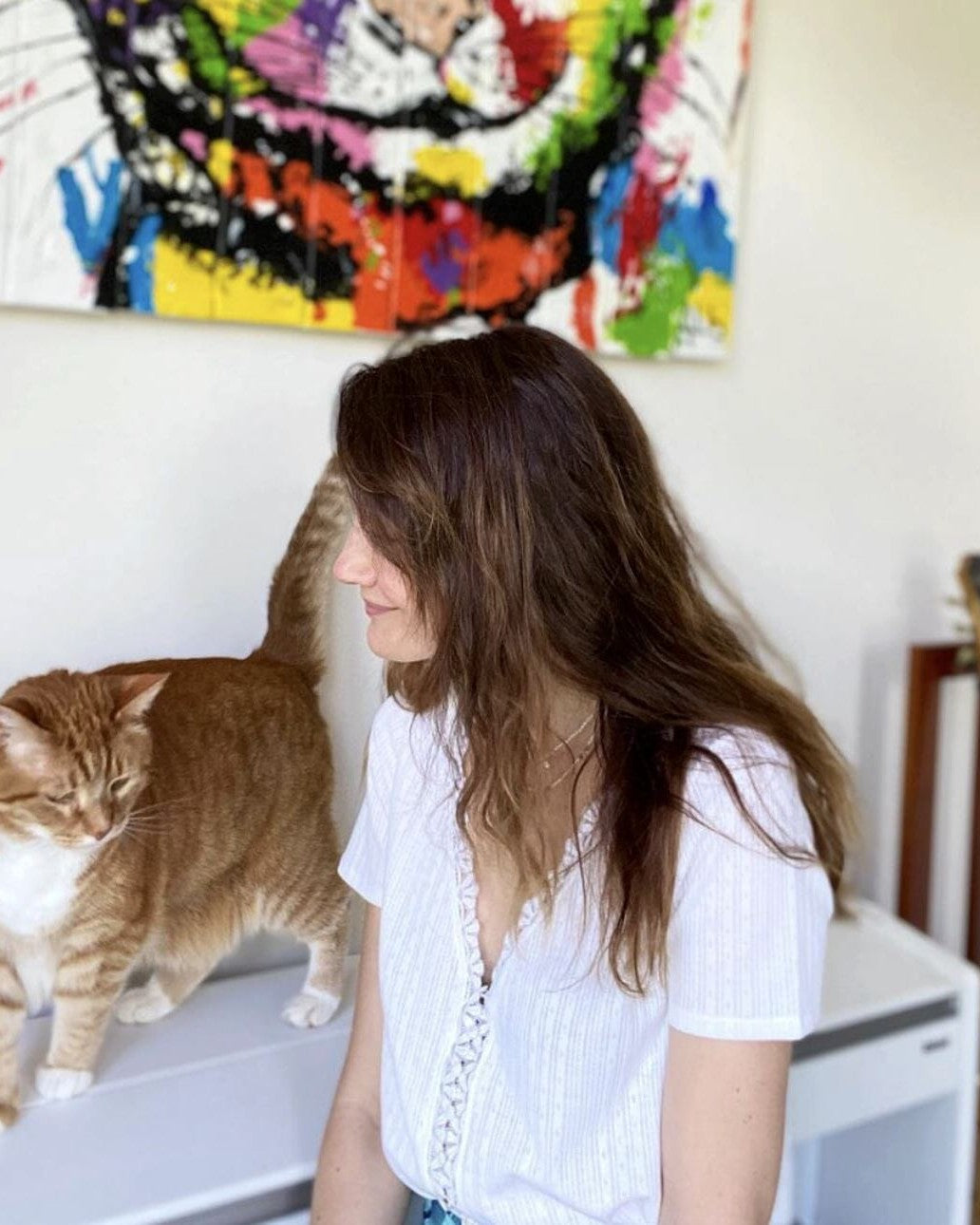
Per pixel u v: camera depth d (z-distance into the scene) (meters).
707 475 1.62
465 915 0.79
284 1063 1.14
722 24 1.45
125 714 1.02
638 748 0.70
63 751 0.97
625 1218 0.75
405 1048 0.82
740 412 1.63
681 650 0.72
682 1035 0.70
